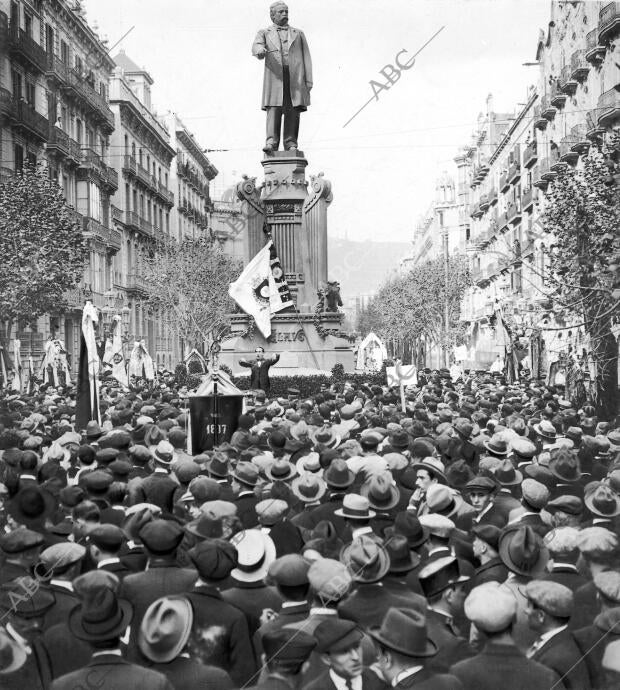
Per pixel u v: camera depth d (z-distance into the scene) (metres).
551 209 24.89
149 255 74.12
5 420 14.74
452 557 5.68
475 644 5.19
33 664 5.30
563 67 42.69
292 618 5.14
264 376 25.62
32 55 45.38
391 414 14.38
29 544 5.99
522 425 12.08
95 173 58.66
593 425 13.62
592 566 5.64
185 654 5.05
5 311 36.19
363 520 6.61
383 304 79.56
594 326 20.88
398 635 4.52
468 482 8.09
